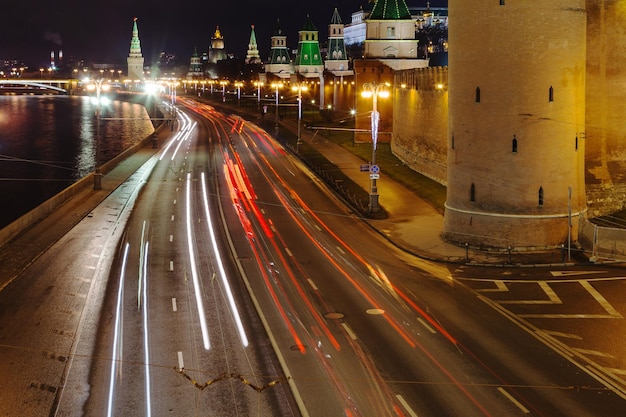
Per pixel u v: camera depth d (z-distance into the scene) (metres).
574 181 40.03
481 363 23.81
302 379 22.59
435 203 54.28
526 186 39.41
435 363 23.83
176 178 71.06
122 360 24.38
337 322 28.31
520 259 37.94
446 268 37.00
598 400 20.77
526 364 23.72
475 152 40.56
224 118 156.62
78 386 22.27
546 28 38.38
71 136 158.50
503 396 21.06
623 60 45.56
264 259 39.06
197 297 31.89
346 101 119.00
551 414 19.80
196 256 39.75
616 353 24.75
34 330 27.58
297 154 85.81
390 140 94.69
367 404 20.66
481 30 39.56
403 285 33.78
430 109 65.12
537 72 38.66
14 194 88.69
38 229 46.81
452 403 20.59
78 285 33.94
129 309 30.16
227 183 67.69
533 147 39.12
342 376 22.80
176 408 20.62
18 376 23.09
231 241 43.62
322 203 57.03
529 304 30.52
